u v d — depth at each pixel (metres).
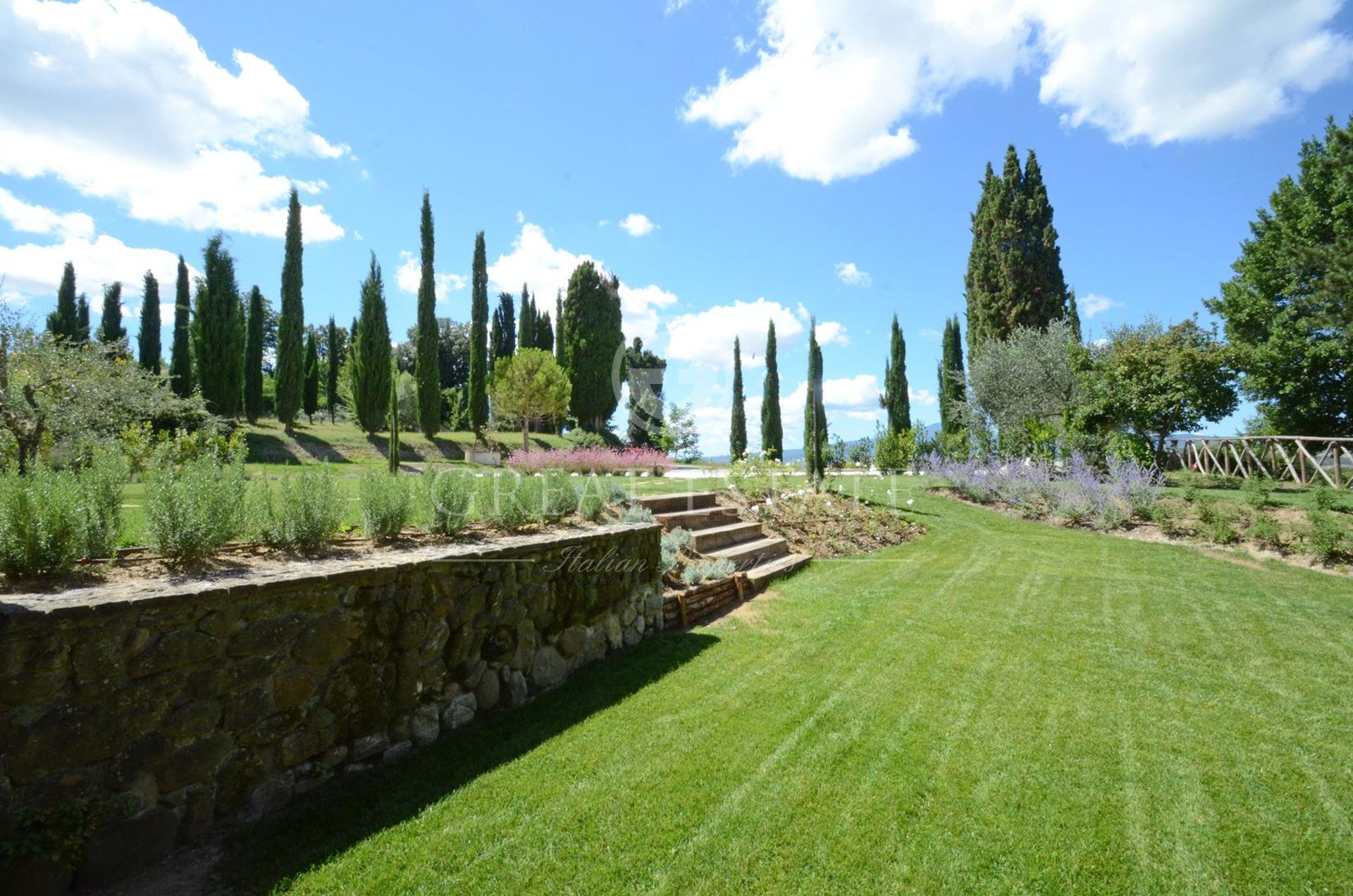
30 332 8.12
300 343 23.20
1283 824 2.41
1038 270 21.69
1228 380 13.44
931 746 3.02
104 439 8.35
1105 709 3.47
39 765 1.73
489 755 2.85
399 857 2.09
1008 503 12.04
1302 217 14.37
